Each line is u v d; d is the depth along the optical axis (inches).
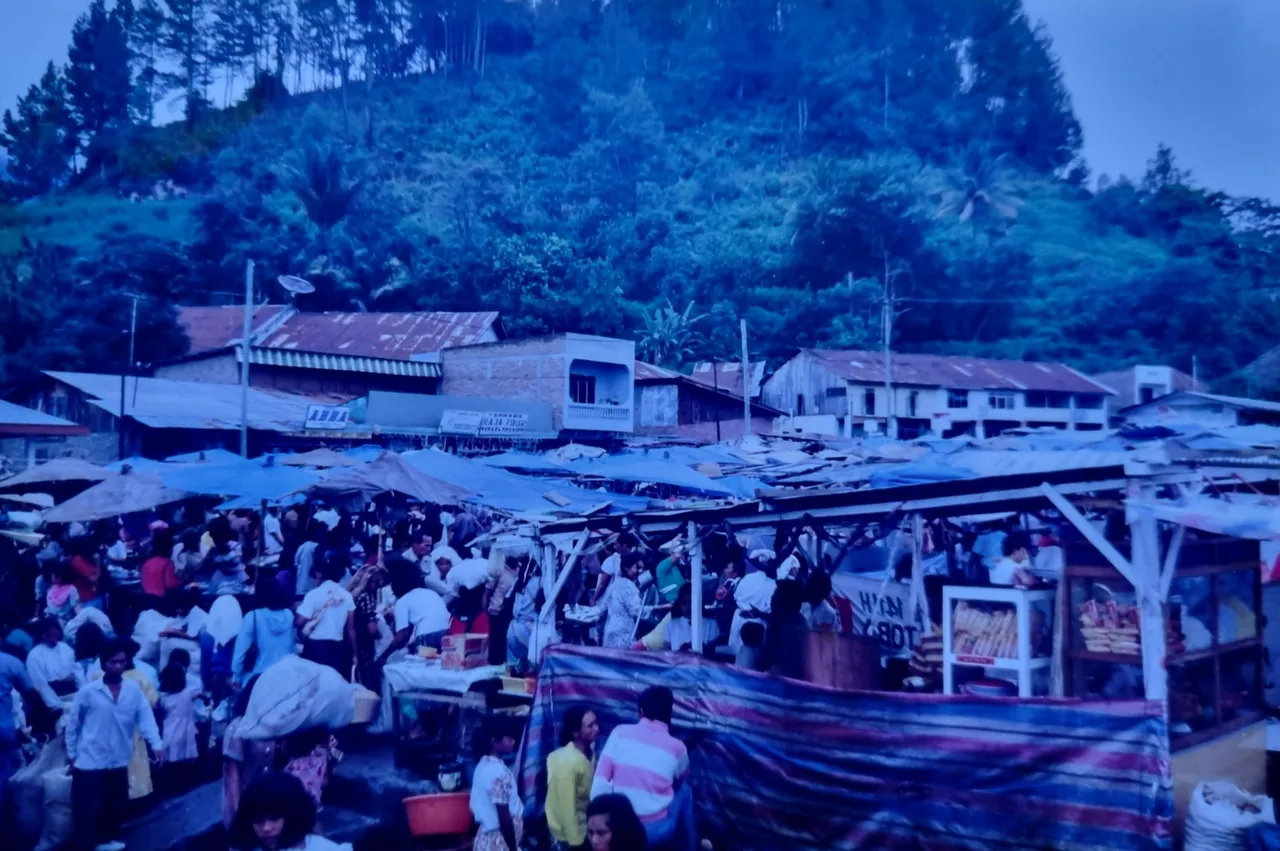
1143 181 2962.6
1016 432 668.7
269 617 316.5
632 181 2797.7
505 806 231.9
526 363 1344.7
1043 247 2581.2
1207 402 1418.6
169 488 516.1
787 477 570.6
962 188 2800.2
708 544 378.6
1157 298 2239.2
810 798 224.2
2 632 355.6
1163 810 184.7
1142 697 198.1
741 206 2871.6
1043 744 197.5
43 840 263.3
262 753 262.7
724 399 1599.4
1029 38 3346.5
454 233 2285.9
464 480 543.8
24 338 1466.5
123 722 266.4
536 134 3147.1
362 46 3454.7
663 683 254.1
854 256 2367.1
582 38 3693.4
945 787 206.8
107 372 1419.8
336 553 439.5
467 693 305.7
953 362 1847.9
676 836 215.0
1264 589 298.2
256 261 1911.9
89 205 2529.5
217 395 1132.5
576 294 2064.5
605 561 450.0
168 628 347.6
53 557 522.6
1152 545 201.5
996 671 237.3
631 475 584.1
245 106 2967.5
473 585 385.4
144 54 3036.4
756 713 235.9
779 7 3663.9
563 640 383.6
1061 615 228.2
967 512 254.1
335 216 2085.4
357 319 1625.2
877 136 3223.4
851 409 1660.9
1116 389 1918.1
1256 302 2313.0
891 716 215.0
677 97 3479.3
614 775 216.1
